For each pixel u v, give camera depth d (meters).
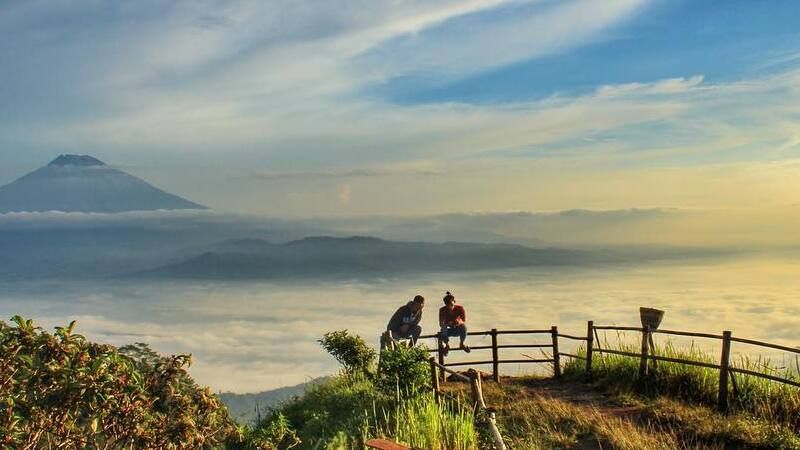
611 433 10.48
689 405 12.12
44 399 4.50
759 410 11.20
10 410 4.37
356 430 12.55
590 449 10.22
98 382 4.57
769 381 11.96
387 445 9.01
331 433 13.05
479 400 11.66
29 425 4.45
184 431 4.90
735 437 10.27
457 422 10.95
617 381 14.14
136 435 4.73
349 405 15.20
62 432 4.52
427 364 14.48
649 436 10.44
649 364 13.89
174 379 5.12
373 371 17.45
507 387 14.77
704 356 13.40
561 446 10.45
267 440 6.77
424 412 11.77
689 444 10.20
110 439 4.75
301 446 13.22
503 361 16.47
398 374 14.30
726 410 11.79
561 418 11.62
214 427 5.45
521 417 11.96
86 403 4.56
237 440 5.66
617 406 12.62
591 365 15.27
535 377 16.42
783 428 10.33
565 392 14.15
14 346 4.50
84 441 4.58
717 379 12.74
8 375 4.45
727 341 11.93
